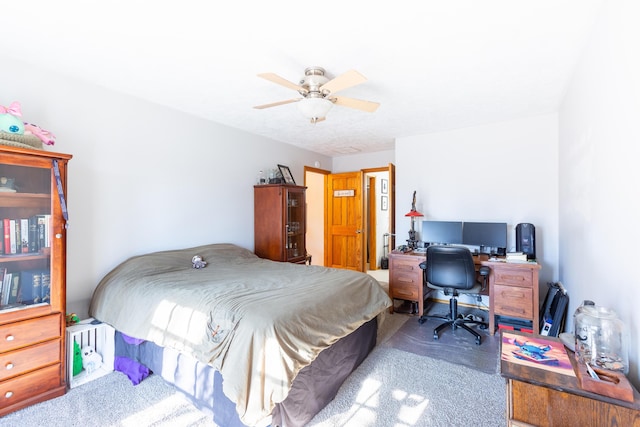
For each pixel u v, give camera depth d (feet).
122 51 6.74
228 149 12.67
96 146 8.59
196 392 6.00
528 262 9.79
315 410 5.87
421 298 11.34
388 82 8.27
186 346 5.82
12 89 7.13
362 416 5.91
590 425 3.16
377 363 8.04
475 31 5.90
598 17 5.42
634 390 3.11
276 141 15.30
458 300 13.20
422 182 13.80
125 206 9.27
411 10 5.27
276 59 7.00
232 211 12.86
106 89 8.80
